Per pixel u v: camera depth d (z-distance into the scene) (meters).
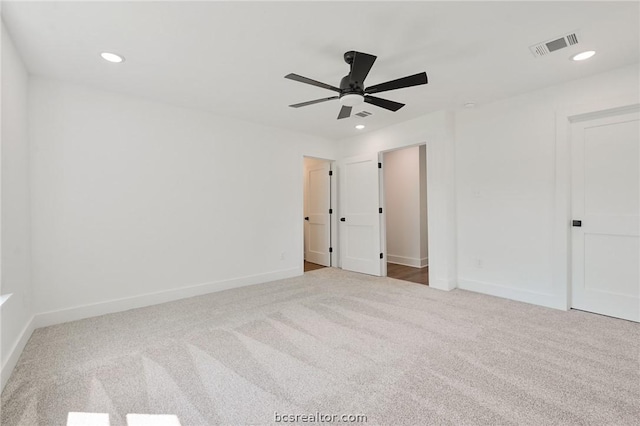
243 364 2.03
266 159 4.36
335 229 5.39
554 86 3.03
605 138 2.82
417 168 5.48
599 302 2.89
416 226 5.51
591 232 2.92
